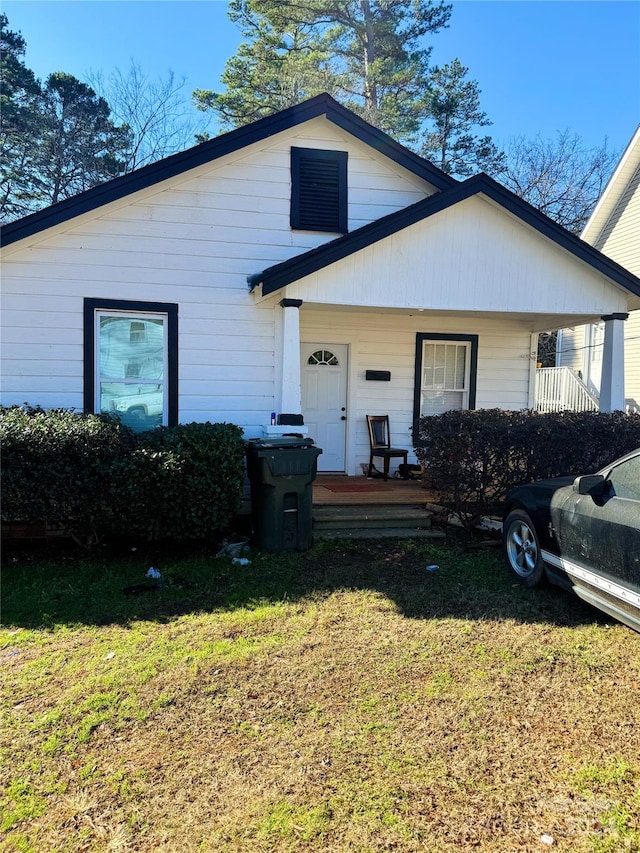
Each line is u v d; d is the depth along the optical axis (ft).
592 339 57.41
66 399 24.30
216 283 25.48
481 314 29.81
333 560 19.42
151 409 25.18
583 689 10.99
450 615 14.62
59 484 18.01
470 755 9.02
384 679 11.38
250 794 8.17
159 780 8.46
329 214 26.86
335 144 26.96
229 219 25.61
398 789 8.25
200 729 9.72
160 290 24.95
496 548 20.88
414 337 31.53
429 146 80.59
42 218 23.15
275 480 20.03
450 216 23.94
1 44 74.79
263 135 25.38
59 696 10.76
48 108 75.46
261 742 9.34
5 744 9.30
